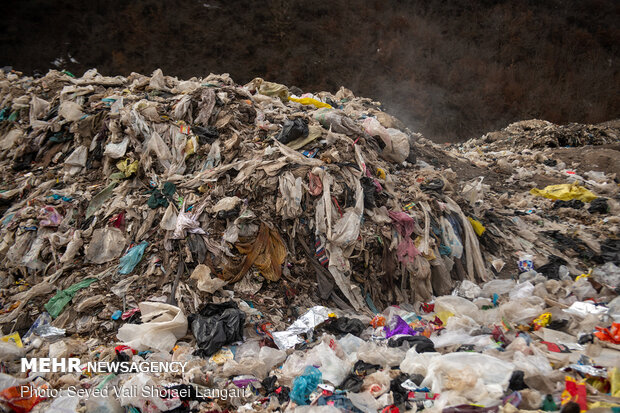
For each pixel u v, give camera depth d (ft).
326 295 16.25
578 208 23.70
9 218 17.60
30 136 20.51
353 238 16.46
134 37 67.26
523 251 19.67
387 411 10.44
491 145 39.78
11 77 25.48
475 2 82.07
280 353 13.24
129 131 18.39
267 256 16.29
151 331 13.64
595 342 12.60
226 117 19.29
